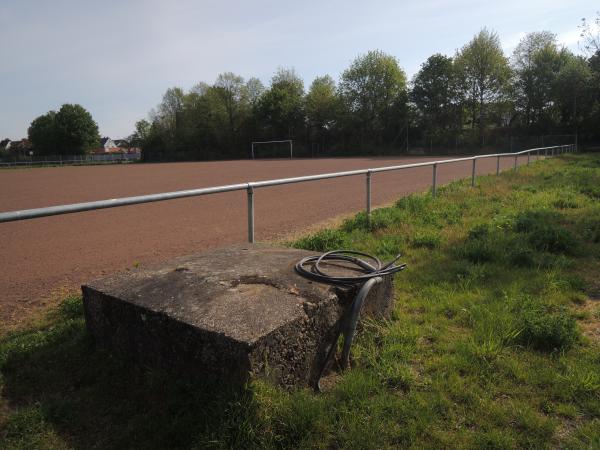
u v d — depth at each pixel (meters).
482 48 56.12
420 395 2.66
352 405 2.53
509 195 10.70
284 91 69.38
